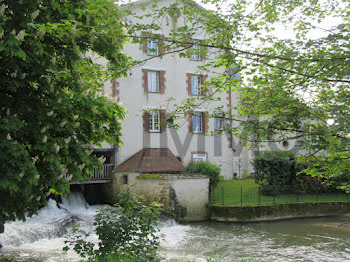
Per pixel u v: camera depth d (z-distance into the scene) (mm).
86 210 21688
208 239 15914
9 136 5641
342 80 6152
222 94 26766
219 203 21016
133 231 8352
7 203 6109
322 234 17016
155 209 8781
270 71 7020
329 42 6133
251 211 19875
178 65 26953
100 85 8352
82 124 7340
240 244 15062
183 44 6777
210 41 7156
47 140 6297
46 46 6871
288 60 6289
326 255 13445
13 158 5594
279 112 6617
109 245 7914
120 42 6820
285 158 24453
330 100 6406
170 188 19797
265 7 6867
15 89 6203
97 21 6457
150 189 20688
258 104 6863
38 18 6609
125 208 8586
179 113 7770
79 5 6848
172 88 26625
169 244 14906
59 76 6820
